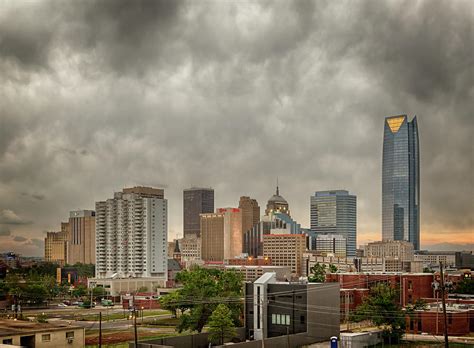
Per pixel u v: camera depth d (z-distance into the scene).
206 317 145.12
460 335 148.75
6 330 104.38
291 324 124.31
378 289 157.25
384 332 137.25
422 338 143.75
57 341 106.19
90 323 176.62
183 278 180.88
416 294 193.38
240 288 174.38
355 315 146.25
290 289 125.50
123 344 135.75
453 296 196.75
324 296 126.94
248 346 109.69
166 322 180.62
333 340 105.31
